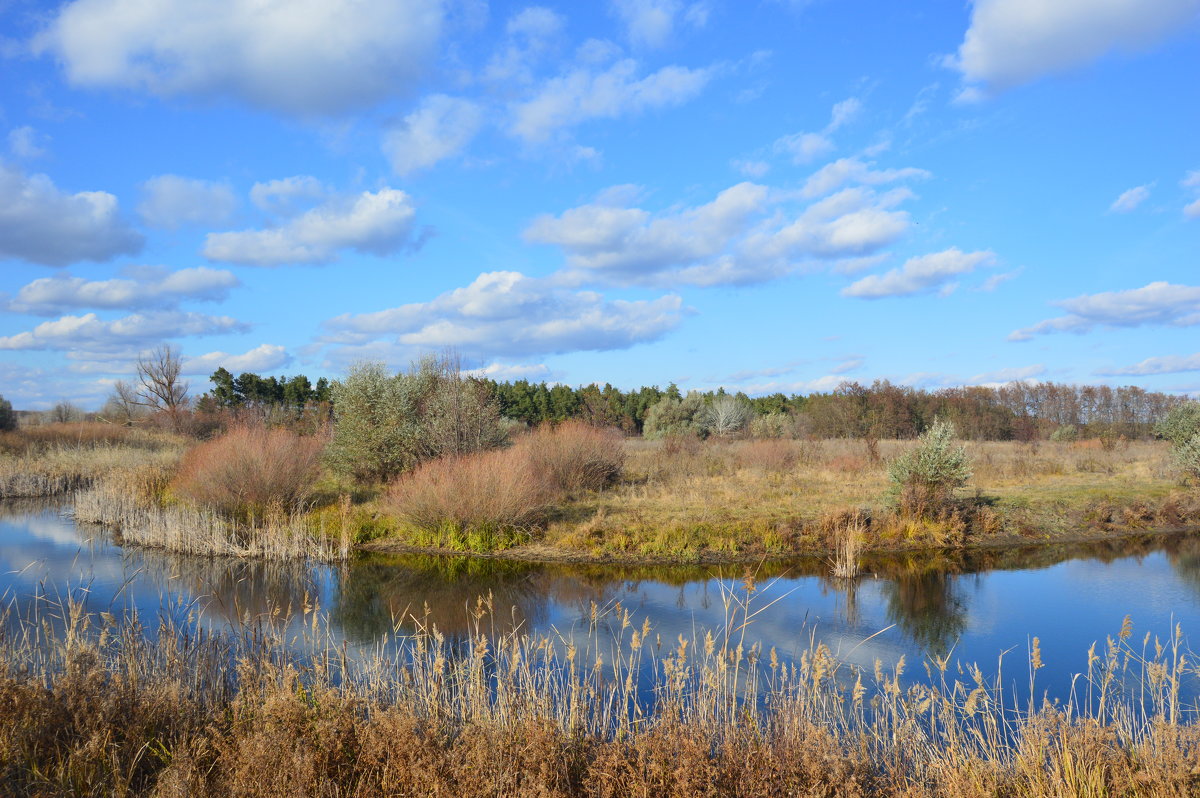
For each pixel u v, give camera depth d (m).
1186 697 7.84
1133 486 23.00
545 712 6.02
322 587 13.45
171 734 5.56
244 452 19.27
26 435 35.50
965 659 9.38
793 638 10.13
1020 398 62.19
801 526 16.86
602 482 22.14
